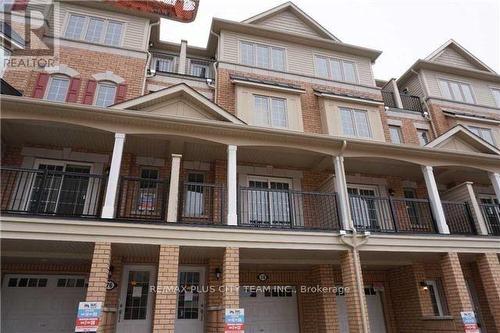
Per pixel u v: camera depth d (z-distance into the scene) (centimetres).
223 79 1041
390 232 746
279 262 793
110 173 632
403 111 1238
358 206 945
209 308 709
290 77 1122
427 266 958
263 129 744
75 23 983
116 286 713
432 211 829
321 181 955
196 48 1180
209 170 883
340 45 1209
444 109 1262
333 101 1102
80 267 766
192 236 622
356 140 806
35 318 712
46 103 632
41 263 743
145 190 830
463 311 713
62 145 793
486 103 1352
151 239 600
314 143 796
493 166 936
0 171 711
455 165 895
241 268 867
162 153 834
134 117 677
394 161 872
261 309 863
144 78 961
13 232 544
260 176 921
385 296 975
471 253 797
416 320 870
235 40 1126
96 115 664
